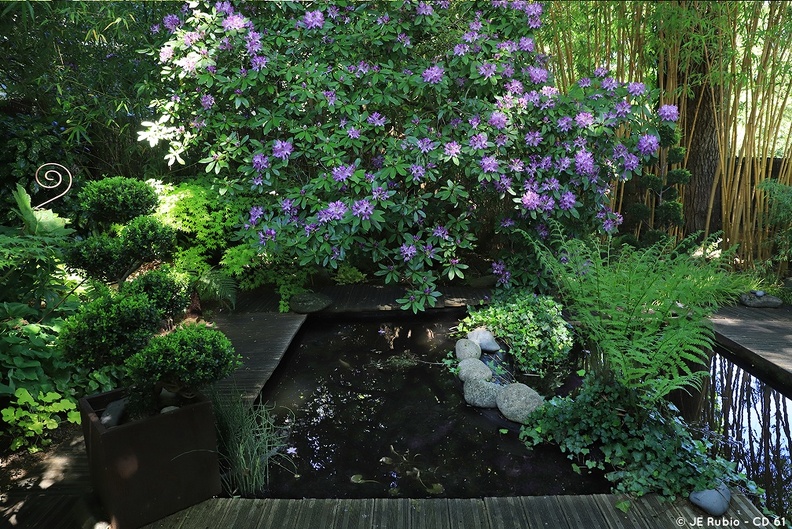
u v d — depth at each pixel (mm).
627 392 2740
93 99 5102
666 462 2453
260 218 4531
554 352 3875
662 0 5078
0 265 2730
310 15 4203
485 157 4172
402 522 2143
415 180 4137
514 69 4543
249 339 3988
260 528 2098
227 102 4645
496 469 2594
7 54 4832
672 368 2656
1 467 2479
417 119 4301
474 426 2990
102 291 2703
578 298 3004
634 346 2605
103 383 3078
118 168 5645
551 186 4309
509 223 4582
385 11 4387
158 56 4895
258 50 4227
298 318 4449
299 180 4812
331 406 3191
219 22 4281
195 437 2199
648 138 4371
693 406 3244
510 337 4016
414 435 2895
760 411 3186
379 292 5098
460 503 2256
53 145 4992
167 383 2131
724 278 3059
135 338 2129
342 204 4078
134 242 2529
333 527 2109
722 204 5445
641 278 2863
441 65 4449
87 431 2178
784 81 5293
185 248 4910
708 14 5117
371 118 4270
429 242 4375
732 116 5301
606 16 5445
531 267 4652
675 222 5301
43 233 3332
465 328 4324
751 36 5102
